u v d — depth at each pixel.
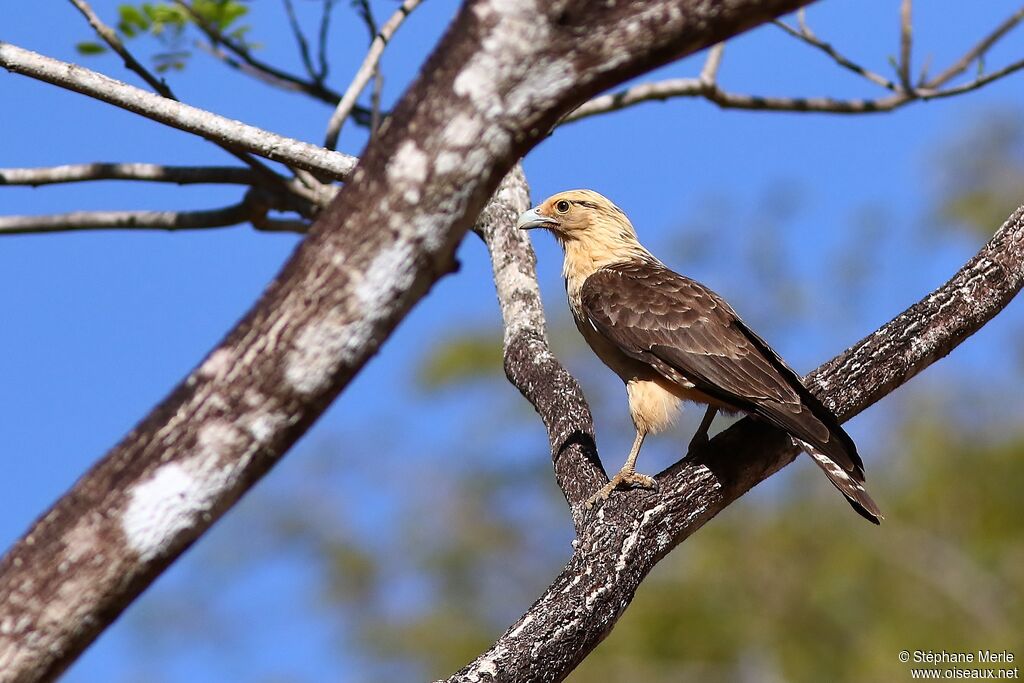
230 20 12.55
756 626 20.38
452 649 22.97
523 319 12.25
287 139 10.30
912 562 20.69
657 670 20.41
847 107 14.36
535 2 4.41
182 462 4.41
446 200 4.49
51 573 4.34
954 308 10.57
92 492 4.39
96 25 11.16
